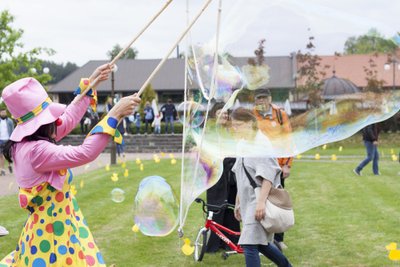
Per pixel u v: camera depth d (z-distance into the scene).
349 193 9.91
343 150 21.42
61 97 45.00
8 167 15.41
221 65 4.52
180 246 6.43
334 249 6.10
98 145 3.36
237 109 4.49
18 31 24.39
